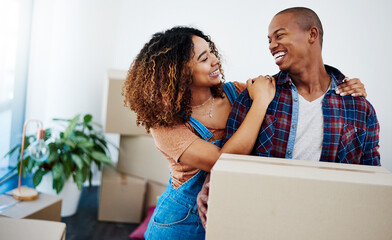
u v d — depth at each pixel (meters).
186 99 1.37
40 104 3.40
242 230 0.85
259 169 0.88
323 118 1.28
